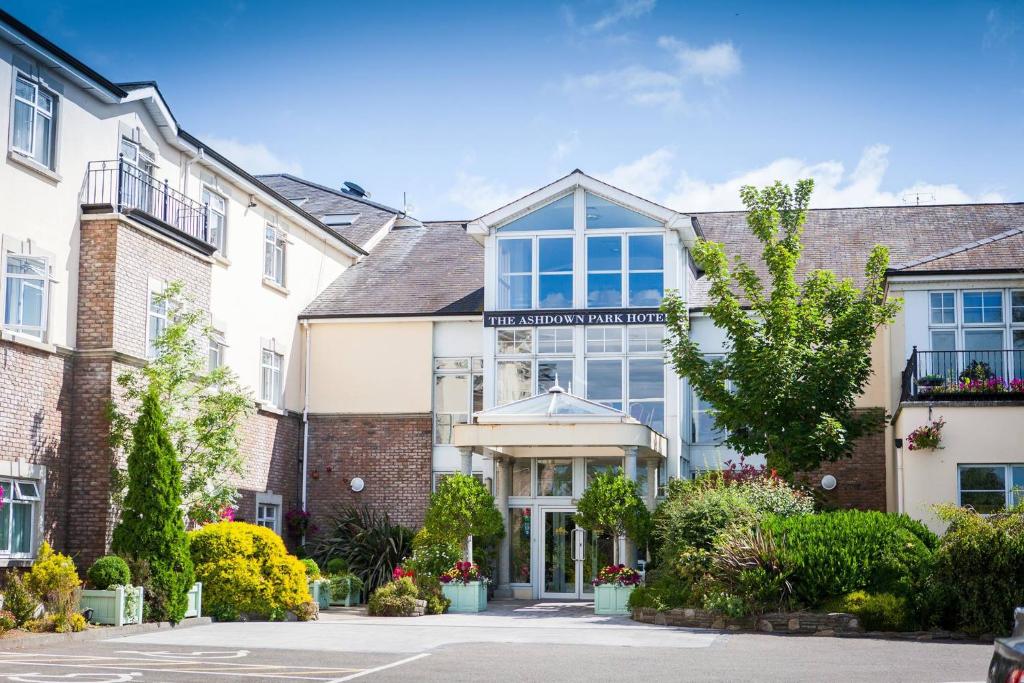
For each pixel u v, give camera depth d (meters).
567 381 28.69
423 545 25.09
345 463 30.84
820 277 25.67
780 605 19.61
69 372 21.28
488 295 29.23
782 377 24.36
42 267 20.80
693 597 20.69
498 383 28.97
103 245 21.66
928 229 33.00
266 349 29.39
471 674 13.34
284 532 29.92
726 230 34.44
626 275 28.80
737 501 22.12
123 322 21.77
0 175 19.89
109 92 22.48
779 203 25.88
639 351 28.53
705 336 29.50
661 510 25.05
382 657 15.13
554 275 29.11
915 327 26.73
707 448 29.91
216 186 27.09
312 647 16.36
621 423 24.64
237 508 27.33
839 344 24.50
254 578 21.48
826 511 25.11
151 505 19.95
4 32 19.73
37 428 20.41
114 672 13.19
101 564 18.83
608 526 24.56
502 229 29.45
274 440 29.55
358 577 27.16
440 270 33.31
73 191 21.66
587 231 29.08
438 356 30.94
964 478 23.77
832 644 17.19
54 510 20.75
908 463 23.95
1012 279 26.25
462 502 24.80
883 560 19.64
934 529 23.48
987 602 18.38
